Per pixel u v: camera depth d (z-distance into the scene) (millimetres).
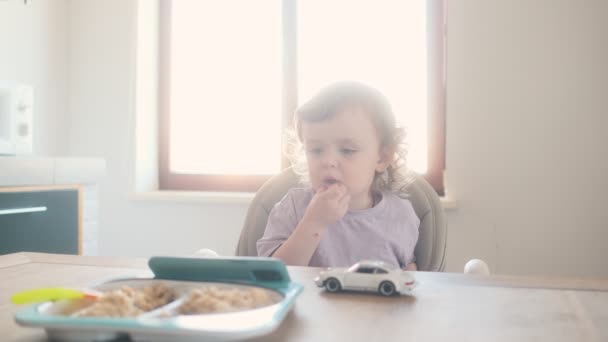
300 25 2156
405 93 2057
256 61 2250
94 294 392
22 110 1767
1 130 1728
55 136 2277
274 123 2227
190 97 2328
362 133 884
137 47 2252
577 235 1793
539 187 1821
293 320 398
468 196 1873
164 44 2354
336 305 449
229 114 2279
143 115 2285
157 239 2193
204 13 2316
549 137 1815
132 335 314
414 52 2049
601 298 479
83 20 2328
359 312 425
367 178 911
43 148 2209
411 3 2055
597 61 1782
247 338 324
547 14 1818
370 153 907
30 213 1552
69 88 2340
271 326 327
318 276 550
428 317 409
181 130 2340
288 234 986
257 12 2252
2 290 509
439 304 454
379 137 941
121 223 2240
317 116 872
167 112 2352
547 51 1817
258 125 2246
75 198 1733
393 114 983
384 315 416
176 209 2170
